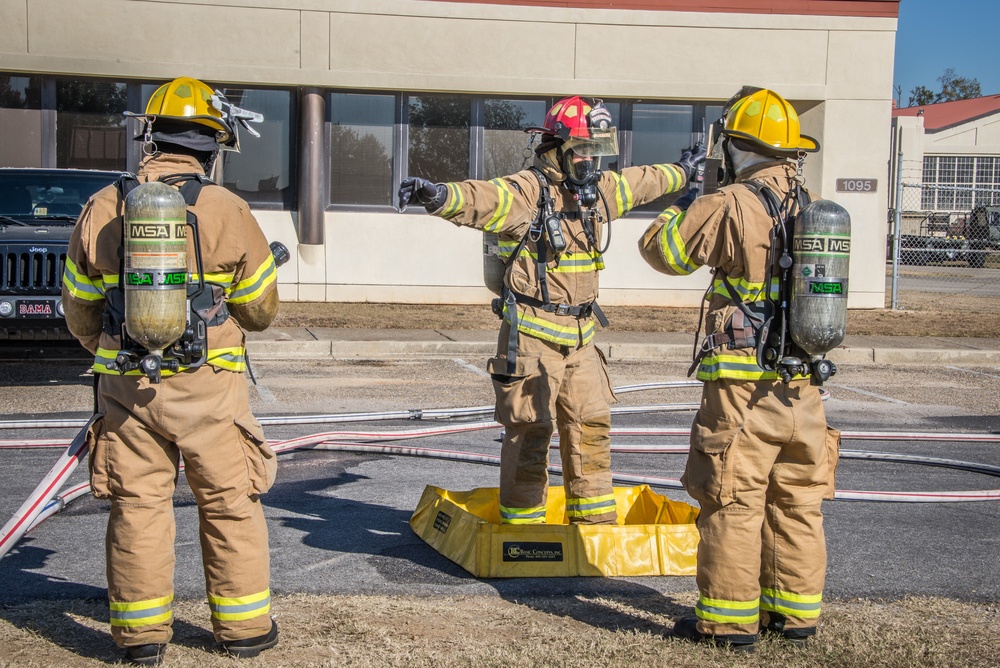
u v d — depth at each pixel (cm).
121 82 1510
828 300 338
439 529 488
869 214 1647
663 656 353
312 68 1506
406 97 1568
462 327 1333
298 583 433
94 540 489
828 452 368
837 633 382
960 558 495
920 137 4531
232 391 341
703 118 1625
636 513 530
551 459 681
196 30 1482
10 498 552
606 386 474
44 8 1446
